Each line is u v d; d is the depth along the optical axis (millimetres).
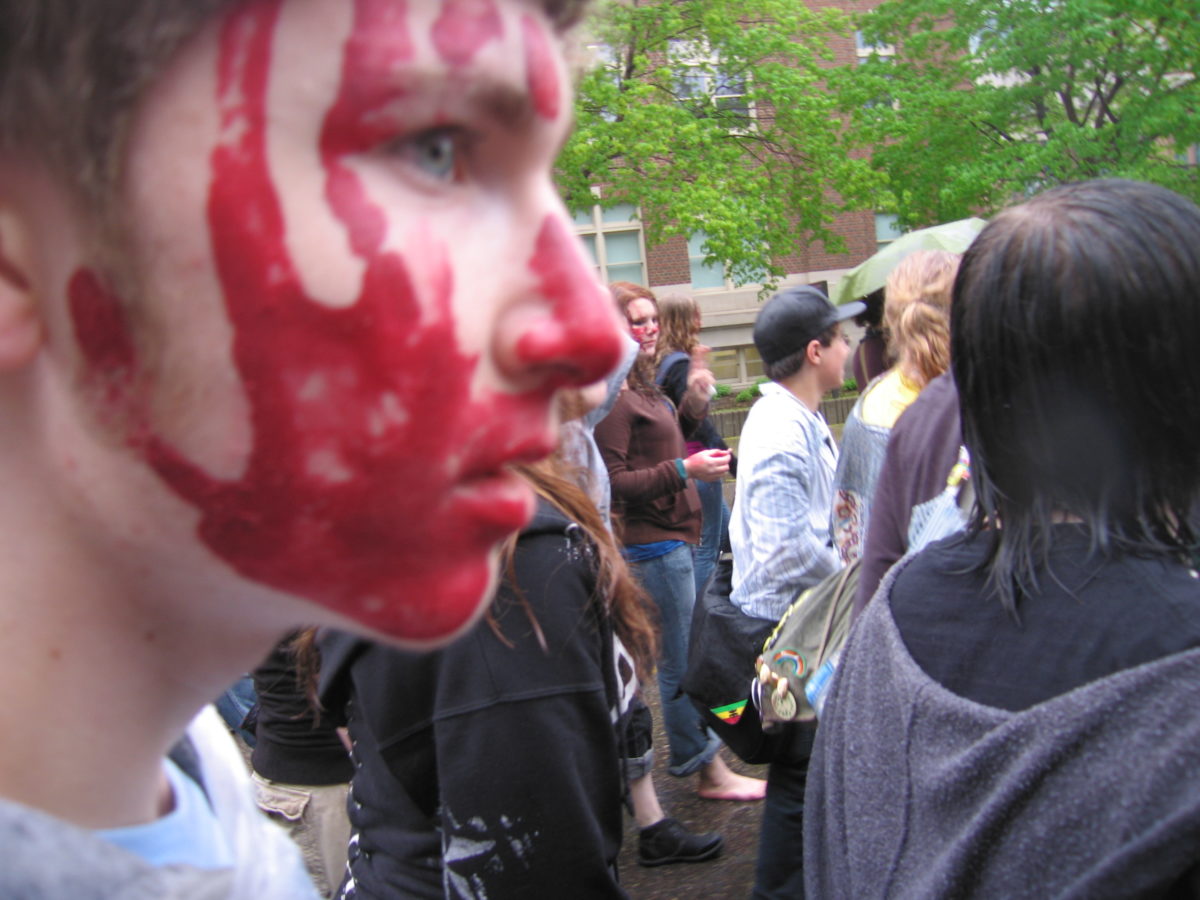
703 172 13648
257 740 2066
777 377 2656
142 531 446
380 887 1304
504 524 474
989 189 14680
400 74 408
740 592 2344
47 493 451
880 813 1032
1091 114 15039
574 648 1198
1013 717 896
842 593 1963
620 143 12781
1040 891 830
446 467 443
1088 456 950
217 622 497
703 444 4266
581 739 1186
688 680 2320
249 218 402
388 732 1224
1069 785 832
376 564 452
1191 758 779
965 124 15031
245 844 714
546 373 466
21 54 391
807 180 15586
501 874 1139
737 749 2205
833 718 1213
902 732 1017
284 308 412
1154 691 823
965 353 1045
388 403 427
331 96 405
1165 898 781
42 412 437
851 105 15648
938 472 1677
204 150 398
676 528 3342
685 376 4223
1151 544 947
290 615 485
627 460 3344
